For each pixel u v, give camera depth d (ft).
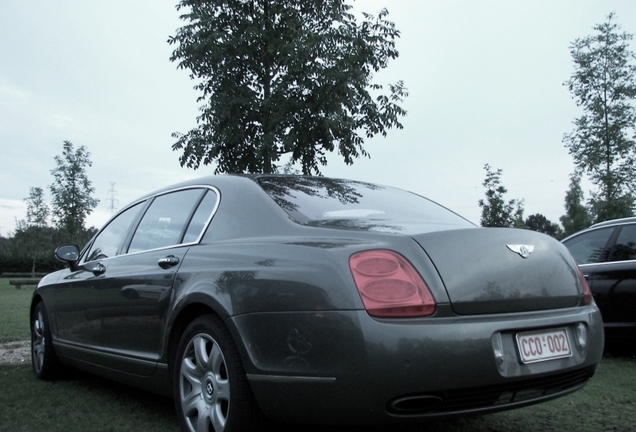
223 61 28.53
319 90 27.84
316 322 7.90
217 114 27.94
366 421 7.73
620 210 69.15
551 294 8.98
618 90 70.64
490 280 8.34
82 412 12.30
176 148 30.12
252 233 9.85
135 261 12.27
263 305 8.51
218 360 9.25
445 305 7.87
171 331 10.34
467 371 7.63
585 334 9.14
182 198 12.32
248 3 29.25
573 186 195.00
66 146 94.89
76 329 14.24
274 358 8.27
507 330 8.09
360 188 12.16
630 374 15.85
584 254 20.22
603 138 71.82
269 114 28.58
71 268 15.17
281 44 27.78
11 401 13.32
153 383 11.32
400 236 8.42
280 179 11.48
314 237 8.92
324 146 28.96
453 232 8.57
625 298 18.30
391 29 30.55
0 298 56.13
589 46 73.46
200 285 9.66
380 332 7.51
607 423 11.20
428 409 7.70
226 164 29.58
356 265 7.98
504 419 11.52
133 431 10.89
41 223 122.21
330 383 7.72
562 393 8.93
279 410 8.34
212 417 9.22
